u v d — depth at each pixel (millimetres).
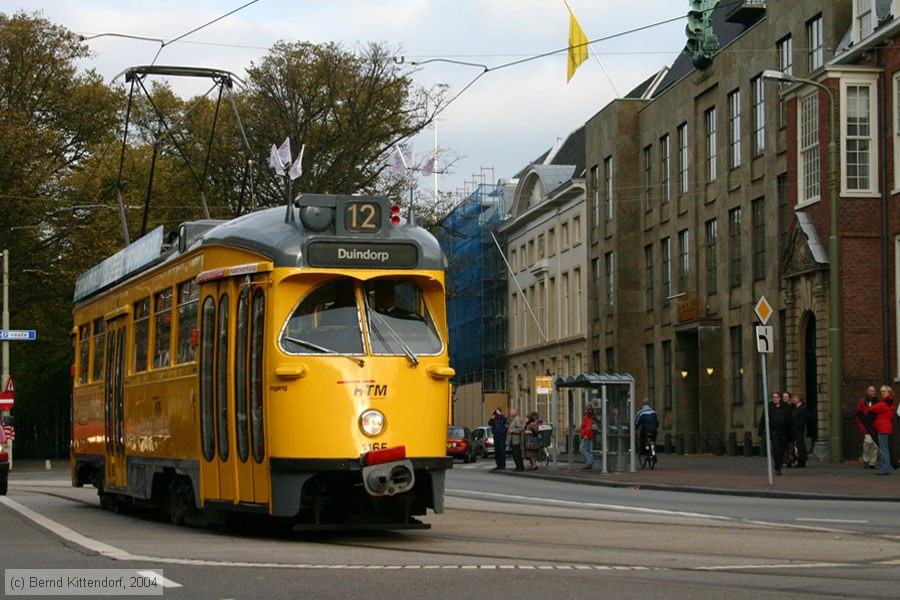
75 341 23984
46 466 53938
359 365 14148
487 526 16906
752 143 47938
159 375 17516
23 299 56219
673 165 56125
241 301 14852
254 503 14375
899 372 36500
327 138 53188
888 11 38125
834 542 14453
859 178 37625
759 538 14992
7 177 53312
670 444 55344
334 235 14391
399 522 14727
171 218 55500
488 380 84438
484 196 88062
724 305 50375
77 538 14906
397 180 52625
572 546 13906
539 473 36938
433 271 14664
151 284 18297
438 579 10547
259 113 52531
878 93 37531
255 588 10000
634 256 61125
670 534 15586
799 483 26906
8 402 45938
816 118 39156
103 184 56219
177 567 11453
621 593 9695
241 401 14734
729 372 49875
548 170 75750
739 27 54000
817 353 38406
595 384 36500
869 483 26359
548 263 75125
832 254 33531
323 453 13938
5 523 18000
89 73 59094
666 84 62750
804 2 43562
